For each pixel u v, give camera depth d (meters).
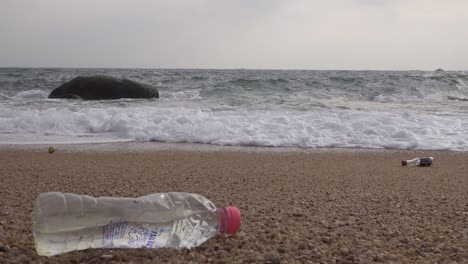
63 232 0.49
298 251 0.54
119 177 1.09
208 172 1.19
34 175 1.10
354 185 1.03
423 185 1.05
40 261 0.48
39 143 1.70
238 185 1.01
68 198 0.50
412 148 1.72
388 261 0.51
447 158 1.53
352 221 0.69
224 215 0.52
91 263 0.48
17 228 0.61
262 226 0.65
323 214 0.74
